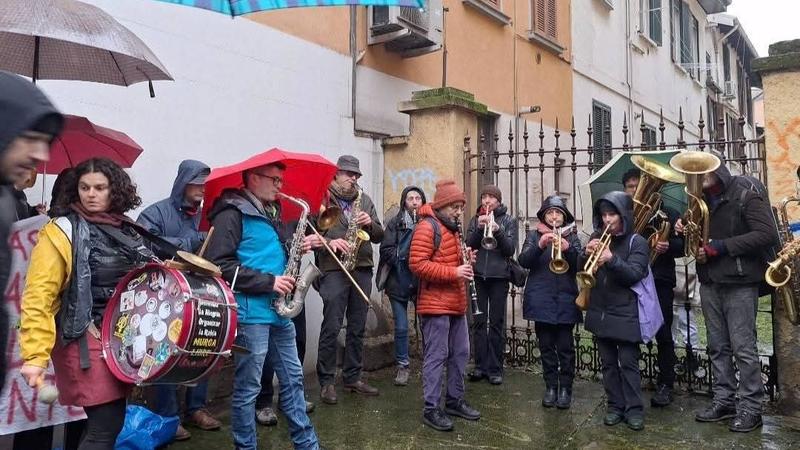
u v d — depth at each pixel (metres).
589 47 10.68
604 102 11.16
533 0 9.01
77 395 2.47
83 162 2.59
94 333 2.51
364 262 4.90
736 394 4.37
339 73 5.84
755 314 4.16
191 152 4.57
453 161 5.90
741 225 4.10
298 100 5.42
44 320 2.35
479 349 5.45
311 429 3.36
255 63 5.05
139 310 2.53
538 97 9.11
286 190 3.79
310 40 5.55
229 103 4.84
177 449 3.73
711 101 17.33
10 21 2.50
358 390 4.96
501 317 5.32
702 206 4.07
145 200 4.27
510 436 4.10
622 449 3.87
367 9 6.18
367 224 4.71
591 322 4.30
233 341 2.69
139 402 3.90
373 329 5.83
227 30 4.84
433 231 4.07
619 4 11.93
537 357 5.84
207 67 4.69
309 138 5.51
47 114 1.51
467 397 4.95
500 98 8.25
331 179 3.77
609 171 5.25
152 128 4.33
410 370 5.70
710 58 17.64
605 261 4.07
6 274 1.55
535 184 8.88
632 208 4.25
